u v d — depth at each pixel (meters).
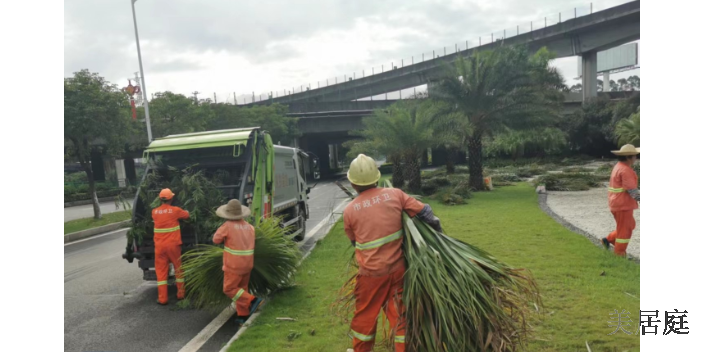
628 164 6.63
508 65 19.00
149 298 6.86
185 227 6.95
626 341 4.04
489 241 8.56
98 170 37.75
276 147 9.34
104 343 5.10
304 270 7.26
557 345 4.02
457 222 11.11
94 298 6.96
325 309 5.41
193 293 6.43
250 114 36.31
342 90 55.00
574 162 37.62
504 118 19.28
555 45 45.34
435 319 3.38
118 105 17.62
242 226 5.43
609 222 10.61
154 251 6.96
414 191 20.09
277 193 9.22
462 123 18.67
